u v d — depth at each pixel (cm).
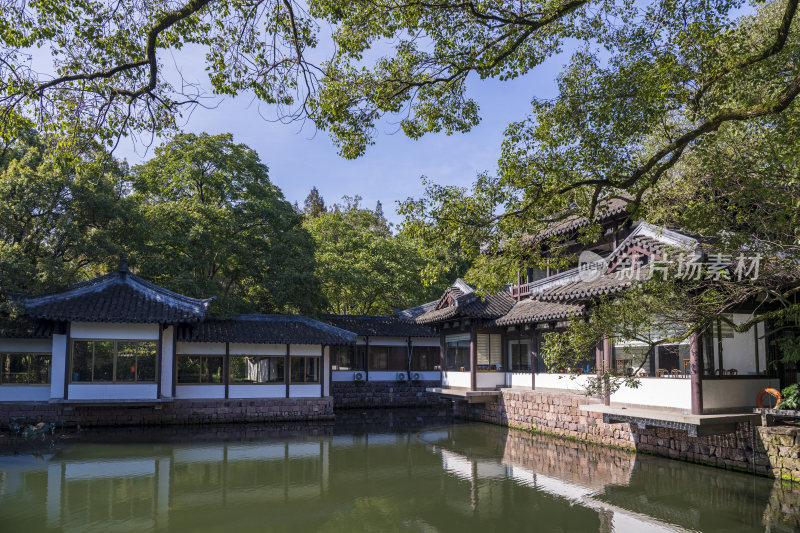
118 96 860
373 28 959
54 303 1978
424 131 1088
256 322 2550
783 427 1244
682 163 1170
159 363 2119
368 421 2459
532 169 938
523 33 925
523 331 2205
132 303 2089
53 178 1961
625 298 1036
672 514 1059
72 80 825
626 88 927
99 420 2175
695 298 961
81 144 882
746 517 1028
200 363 2398
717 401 1320
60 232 1970
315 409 2498
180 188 2603
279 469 1483
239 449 1761
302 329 2562
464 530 1000
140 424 2227
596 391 1101
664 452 1509
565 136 960
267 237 2777
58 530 988
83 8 789
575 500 1167
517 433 2033
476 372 2286
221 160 2578
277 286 2567
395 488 1288
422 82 988
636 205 945
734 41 843
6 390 2123
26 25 780
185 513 1094
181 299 2184
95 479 1355
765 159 884
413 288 3572
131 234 2334
